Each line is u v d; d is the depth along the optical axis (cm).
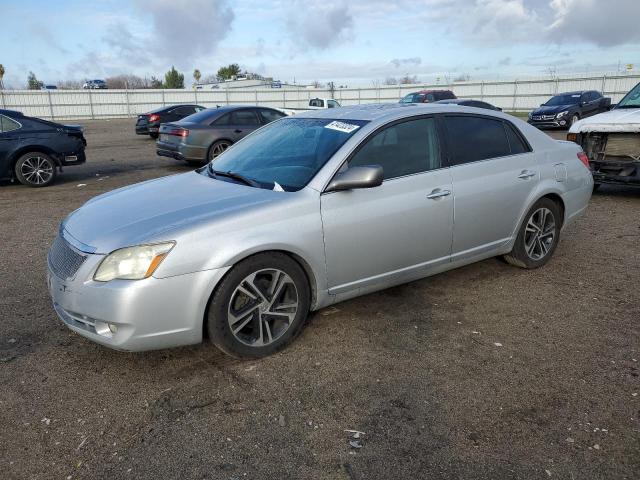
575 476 236
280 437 265
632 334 370
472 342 362
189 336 312
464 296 440
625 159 760
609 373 320
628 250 561
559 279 478
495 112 467
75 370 330
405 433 267
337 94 4341
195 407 291
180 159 1214
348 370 327
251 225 321
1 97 3594
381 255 378
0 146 974
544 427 270
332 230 349
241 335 334
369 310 413
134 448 259
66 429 273
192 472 242
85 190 991
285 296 350
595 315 402
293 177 366
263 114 1273
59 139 1033
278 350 348
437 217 401
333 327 384
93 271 301
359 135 374
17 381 318
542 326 385
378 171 340
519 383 311
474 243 438
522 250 482
